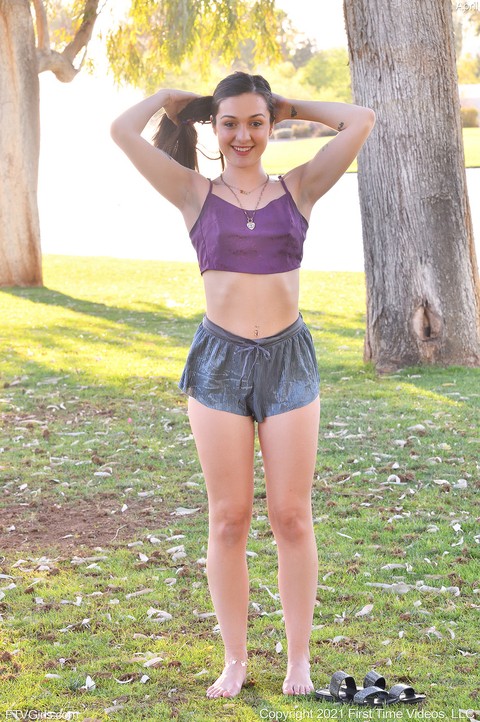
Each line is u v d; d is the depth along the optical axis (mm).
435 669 3523
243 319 3281
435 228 8609
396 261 8695
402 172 8523
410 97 8359
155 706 3285
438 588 4250
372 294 8922
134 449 6762
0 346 10734
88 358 10047
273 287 3279
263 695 3369
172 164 3355
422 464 6125
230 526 3365
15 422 7578
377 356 8953
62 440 7023
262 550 4777
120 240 22906
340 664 3592
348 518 5215
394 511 5312
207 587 4367
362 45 8414
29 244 15859
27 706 3305
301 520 3365
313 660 3623
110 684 3469
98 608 4141
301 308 12766
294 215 3309
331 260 17906
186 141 3639
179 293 14805
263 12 17641
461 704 3252
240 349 3264
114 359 9984
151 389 8625
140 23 17688
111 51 18062
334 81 55406
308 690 3361
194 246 3373
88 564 4680
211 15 17500
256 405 3271
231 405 3273
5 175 15617
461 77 58594
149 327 11977
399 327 8820
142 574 4527
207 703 3307
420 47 8289
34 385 8914
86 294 14961
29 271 15883
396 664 3576
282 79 55406
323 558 4664
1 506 5605
